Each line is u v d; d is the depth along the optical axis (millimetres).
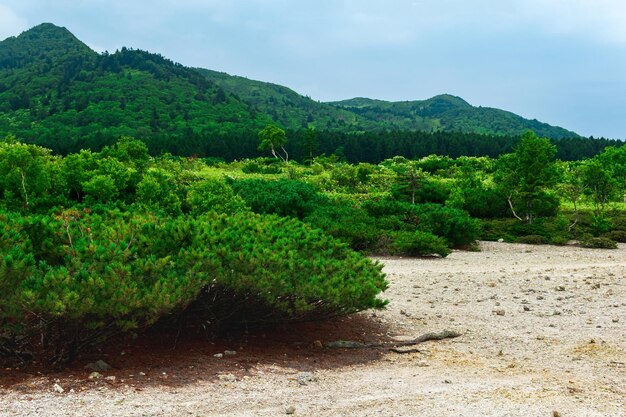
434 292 10820
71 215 7633
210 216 8289
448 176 55875
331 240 8047
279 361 6262
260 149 80625
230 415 4523
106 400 4746
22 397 4730
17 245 5605
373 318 8523
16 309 5105
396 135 101500
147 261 5793
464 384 5516
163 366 5754
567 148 95938
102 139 86000
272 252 6695
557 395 5133
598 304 9789
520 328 8156
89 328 5363
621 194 35188
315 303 6906
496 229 24141
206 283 6105
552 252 19312
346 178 41562
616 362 6363
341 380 5660
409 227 20344
